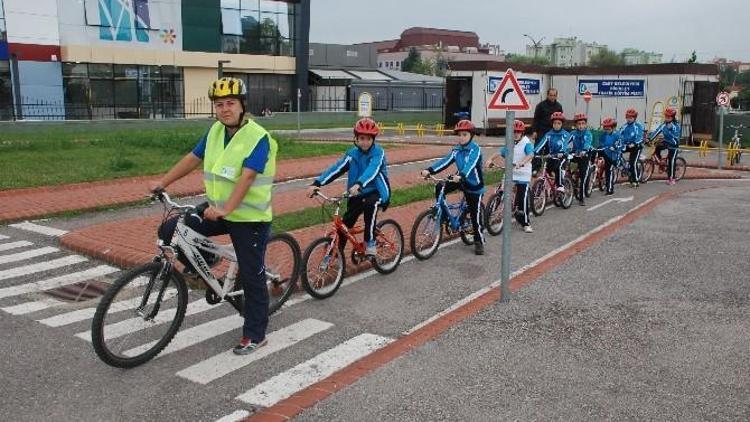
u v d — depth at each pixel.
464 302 6.40
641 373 4.66
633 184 15.20
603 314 5.91
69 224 9.67
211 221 4.92
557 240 9.27
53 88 32.09
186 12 36.44
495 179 14.73
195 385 4.51
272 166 4.86
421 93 50.47
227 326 5.62
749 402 4.23
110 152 18.53
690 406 4.17
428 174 7.85
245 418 4.05
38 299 6.31
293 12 41.19
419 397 4.27
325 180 6.33
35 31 31.14
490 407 4.14
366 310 6.12
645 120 29.33
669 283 6.91
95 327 4.48
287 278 6.03
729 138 29.80
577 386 4.45
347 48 51.66
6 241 8.54
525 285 6.79
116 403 4.23
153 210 10.89
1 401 4.23
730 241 8.89
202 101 37.84
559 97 32.19
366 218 6.70
